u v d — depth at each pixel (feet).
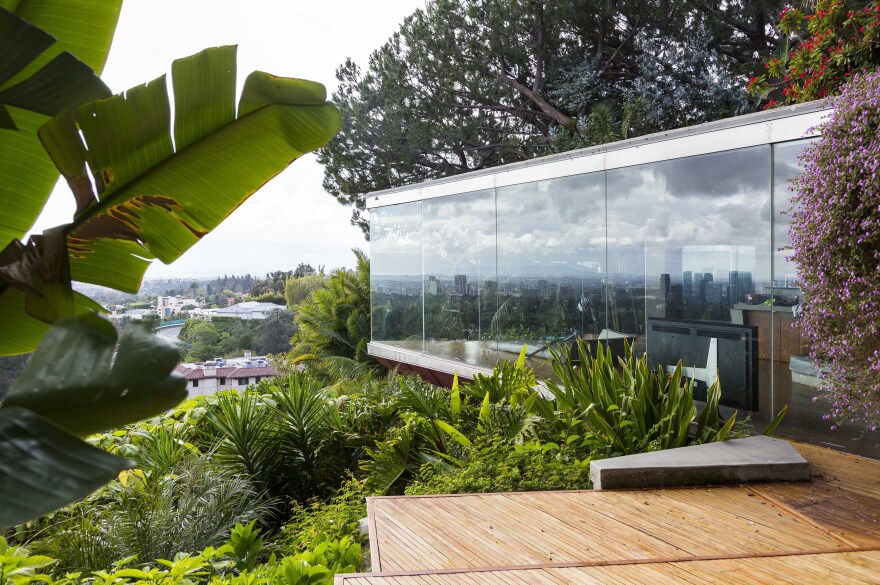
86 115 5.09
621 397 18.63
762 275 19.12
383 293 38.19
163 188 5.79
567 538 11.93
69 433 2.71
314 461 24.03
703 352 20.80
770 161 18.81
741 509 13.50
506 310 28.78
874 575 10.27
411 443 21.50
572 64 66.08
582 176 24.76
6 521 2.47
